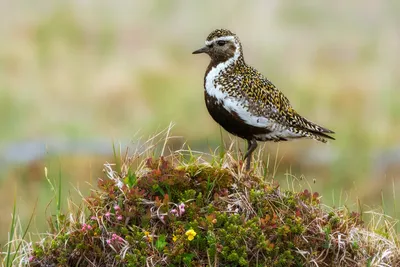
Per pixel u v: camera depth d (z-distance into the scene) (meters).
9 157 15.34
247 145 9.53
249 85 8.75
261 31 26.75
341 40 25.97
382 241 7.64
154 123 18.14
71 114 19.41
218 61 8.90
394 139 17.19
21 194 13.59
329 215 7.53
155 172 7.38
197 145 15.69
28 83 21.56
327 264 7.23
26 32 26.30
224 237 6.99
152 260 6.99
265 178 8.00
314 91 20.73
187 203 7.32
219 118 8.93
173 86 20.84
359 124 18.02
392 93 20.52
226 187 7.51
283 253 7.05
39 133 18.16
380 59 24.02
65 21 27.00
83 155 14.95
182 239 7.02
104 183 7.45
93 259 7.18
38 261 7.31
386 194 13.34
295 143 15.29
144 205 7.31
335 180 14.30
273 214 7.29
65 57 24.14
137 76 21.50
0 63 23.09
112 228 7.25
